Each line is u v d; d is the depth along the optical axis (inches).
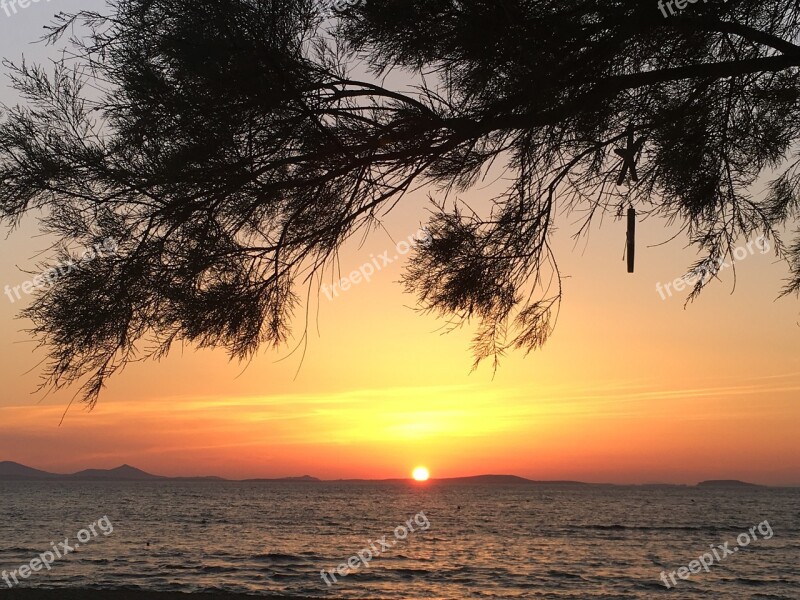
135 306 162.2
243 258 173.5
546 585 1214.9
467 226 185.3
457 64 180.9
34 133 160.1
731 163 200.2
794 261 214.5
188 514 3250.5
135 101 157.0
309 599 343.6
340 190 183.5
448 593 1114.7
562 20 170.6
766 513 3693.4
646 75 174.9
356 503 4857.3
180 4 158.9
